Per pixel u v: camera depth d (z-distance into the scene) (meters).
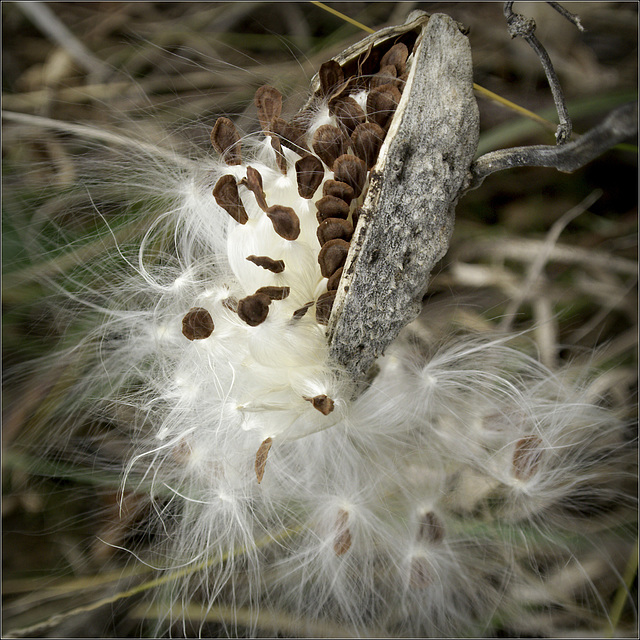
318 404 0.52
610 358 0.60
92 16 0.65
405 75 0.52
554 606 0.57
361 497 0.56
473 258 0.62
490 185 0.63
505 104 0.59
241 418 0.54
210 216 0.56
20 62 0.64
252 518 0.57
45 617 0.57
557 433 0.57
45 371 0.58
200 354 0.54
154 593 0.57
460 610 0.57
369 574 0.57
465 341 0.58
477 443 0.57
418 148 0.52
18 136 0.62
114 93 0.63
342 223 0.52
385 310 0.53
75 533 0.58
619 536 0.57
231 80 0.62
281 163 0.53
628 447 0.58
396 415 0.56
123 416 0.58
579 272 0.61
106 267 0.59
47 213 0.60
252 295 0.52
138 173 0.59
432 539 0.56
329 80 0.53
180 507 0.57
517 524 0.57
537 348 0.59
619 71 0.64
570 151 0.52
